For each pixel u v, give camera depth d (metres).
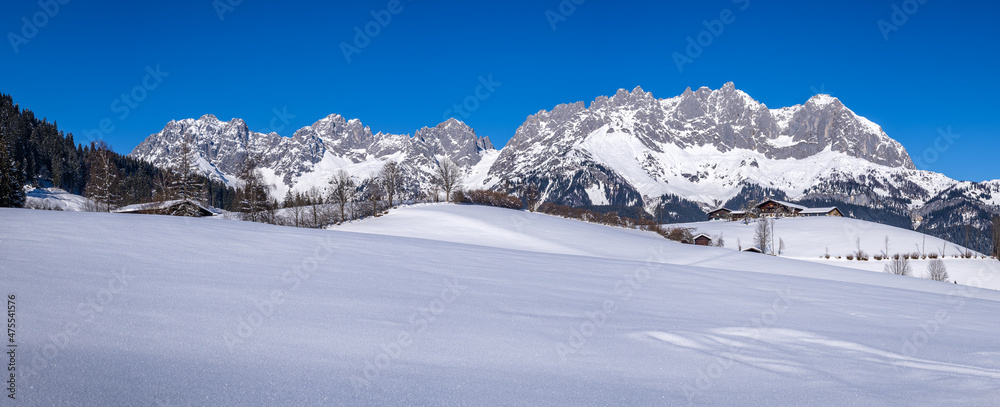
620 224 106.25
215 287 9.70
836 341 8.57
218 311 7.86
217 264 12.67
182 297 8.58
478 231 69.31
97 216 21.94
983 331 10.90
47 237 14.11
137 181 117.38
